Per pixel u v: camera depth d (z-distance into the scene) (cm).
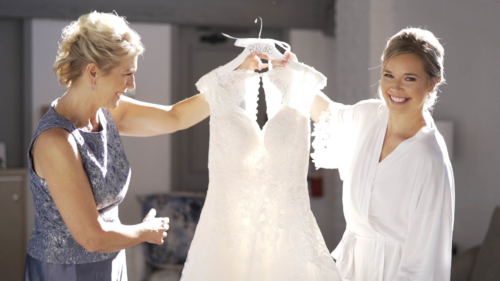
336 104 208
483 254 322
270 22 535
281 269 185
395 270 176
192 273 190
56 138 162
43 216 173
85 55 164
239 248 191
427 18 434
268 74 198
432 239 167
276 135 191
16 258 441
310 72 196
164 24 521
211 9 517
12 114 495
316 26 547
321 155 204
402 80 170
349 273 187
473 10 399
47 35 493
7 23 489
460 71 416
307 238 184
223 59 554
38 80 493
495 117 388
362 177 182
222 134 192
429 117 185
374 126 186
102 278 182
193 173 554
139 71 516
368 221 180
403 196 173
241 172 191
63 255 174
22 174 445
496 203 387
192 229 430
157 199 441
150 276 414
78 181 163
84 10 487
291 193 188
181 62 544
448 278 169
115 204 186
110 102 177
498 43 384
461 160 420
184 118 213
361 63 476
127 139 514
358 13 482
